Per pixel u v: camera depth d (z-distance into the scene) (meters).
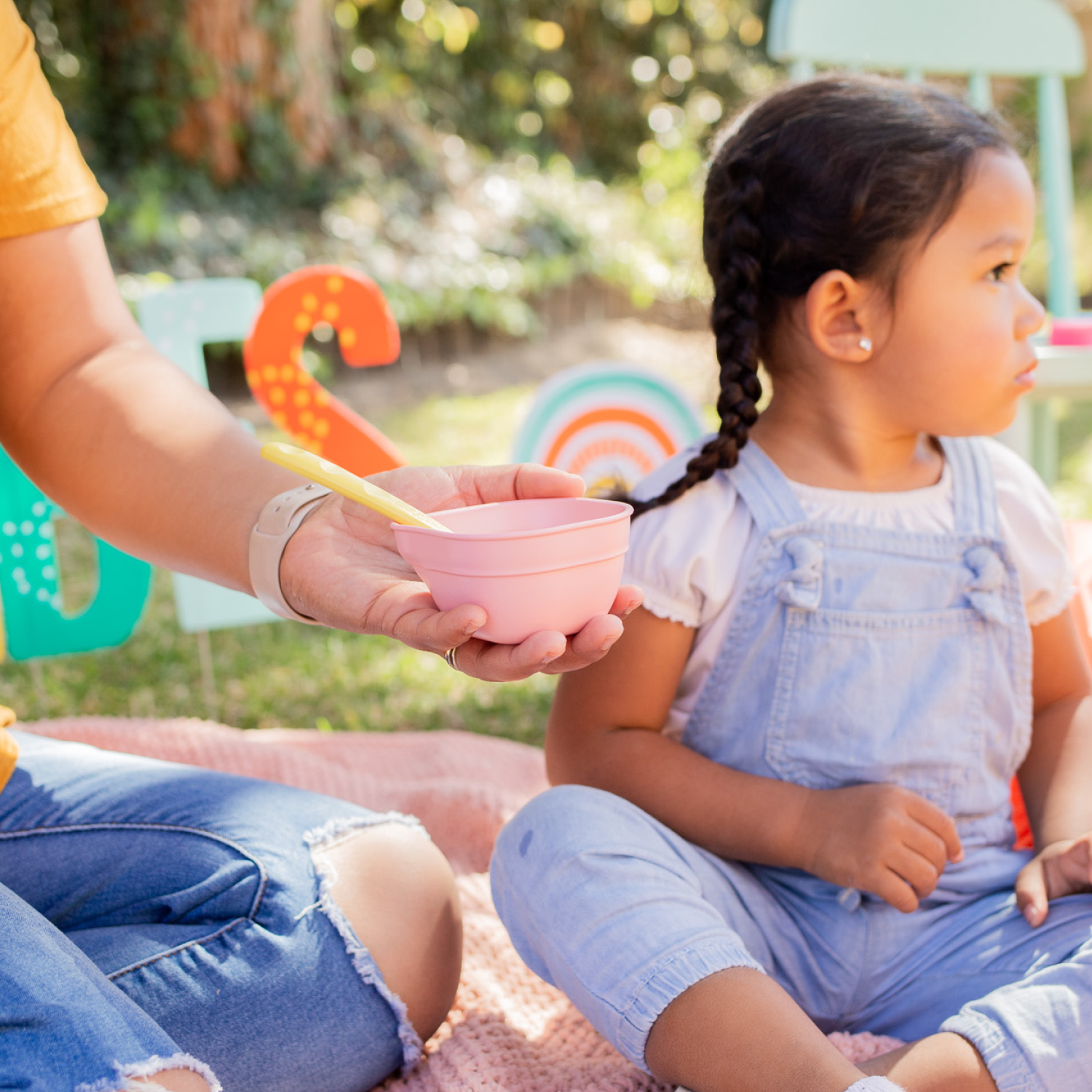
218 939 1.02
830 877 1.12
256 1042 1.00
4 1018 0.75
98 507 1.14
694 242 1.58
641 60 8.65
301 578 0.97
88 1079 0.75
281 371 2.08
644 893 1.03
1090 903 1.14
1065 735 1.30
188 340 2.08
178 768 1.19
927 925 1.17
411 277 6.20
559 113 8.52
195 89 6.20
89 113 6.23
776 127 1.27
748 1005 0.95
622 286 7.13
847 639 1.20
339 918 1.06
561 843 1.07
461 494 1.03
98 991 0.81
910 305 1.20
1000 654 1.24
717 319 1.29
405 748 1.97
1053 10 2.50
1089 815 1.22
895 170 1.19
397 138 7.05
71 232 1.20
